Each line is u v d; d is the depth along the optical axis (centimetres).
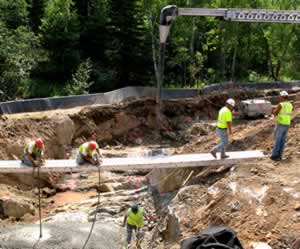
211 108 2823
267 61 4734
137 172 2077
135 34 3225
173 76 3812
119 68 3344
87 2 3928
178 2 3569
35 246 1228
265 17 1598
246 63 4422
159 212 1490
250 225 1020
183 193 1305
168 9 1559
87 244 1261
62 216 1522
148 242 1297
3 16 3462
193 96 2845
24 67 2814
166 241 1234
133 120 2567
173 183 1606
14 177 1731
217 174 1377
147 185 1806
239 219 1052
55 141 2056
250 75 4397
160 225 1357
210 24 3978
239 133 1780
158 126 2634
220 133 1345
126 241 1276
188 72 3856
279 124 1277
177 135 2609
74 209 1614
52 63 3384
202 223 1125
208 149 1731
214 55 4241
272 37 4103
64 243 1257
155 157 1441
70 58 3353
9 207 1540
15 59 2708
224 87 3019
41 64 3353
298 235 944
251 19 1603
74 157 2123
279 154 1315
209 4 3650
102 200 1669
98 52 3578
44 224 1402
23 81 2892
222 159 1377
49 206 1712
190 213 1195
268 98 2902
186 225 1155
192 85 3684
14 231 1327
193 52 3900
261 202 1079
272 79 4375
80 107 2394
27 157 1333
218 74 4081
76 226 1388
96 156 1345
